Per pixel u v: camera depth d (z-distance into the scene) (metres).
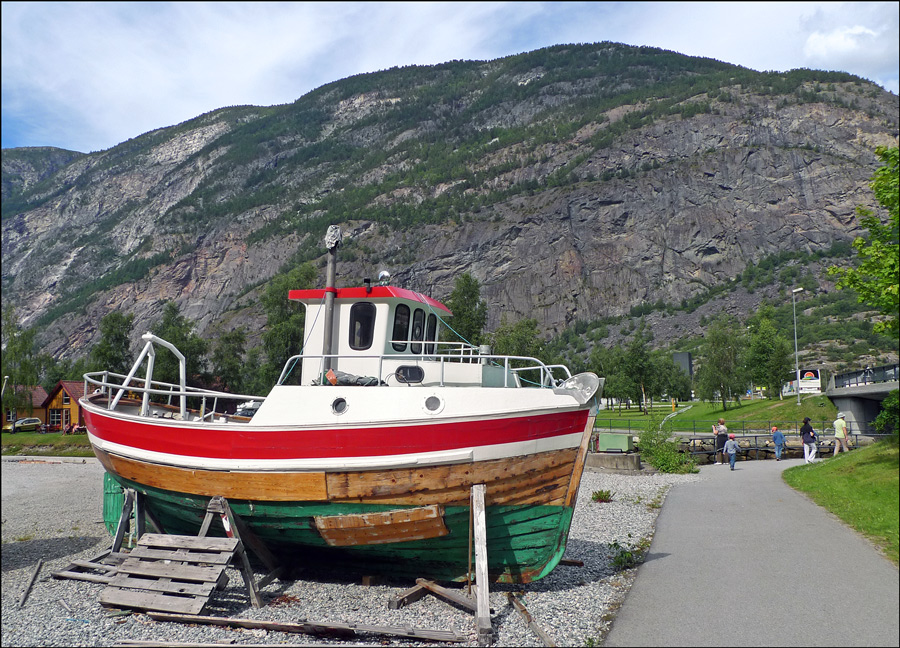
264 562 9.30
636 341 72.19
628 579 8.88
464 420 7.97
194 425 8.88
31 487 25.50
